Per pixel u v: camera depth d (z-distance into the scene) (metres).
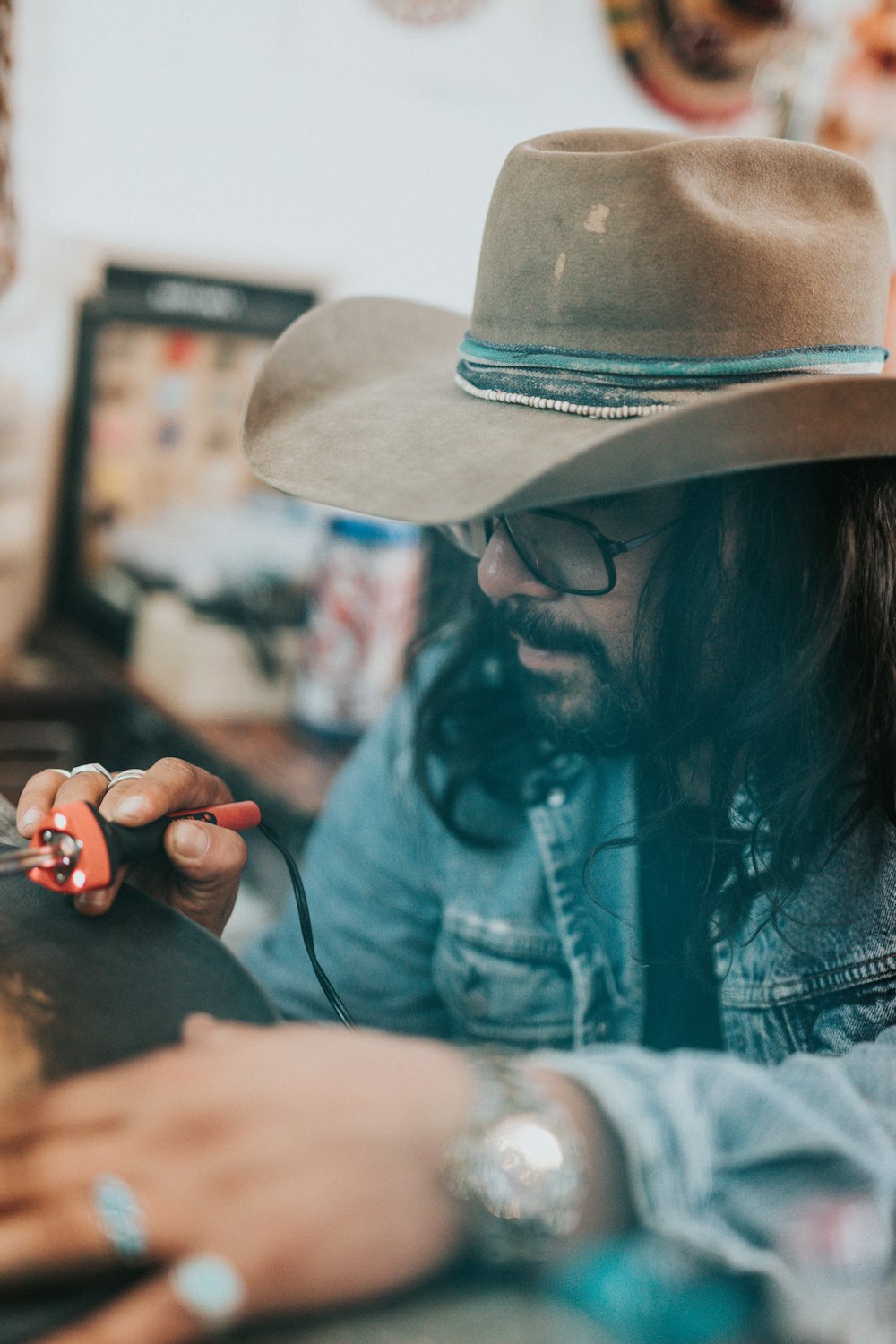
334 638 1.60
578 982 0.92
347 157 2.02
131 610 1.85
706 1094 0.54
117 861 0.59
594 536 0.74
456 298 2.17
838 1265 0.48
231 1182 0.44
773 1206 0.51
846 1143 0.53
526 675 0.85
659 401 0.67
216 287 1.97
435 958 1.00
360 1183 0.44
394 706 1.08
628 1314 0.44
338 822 1.06
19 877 0.62
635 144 0.79
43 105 1.80
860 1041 0.78
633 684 0.80
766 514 0.77
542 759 0.95
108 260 1.91
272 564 1.81
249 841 1.65
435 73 2.00
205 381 2.00
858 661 0.81
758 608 0.78
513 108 2.07
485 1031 0.96
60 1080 0.48
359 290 2.09
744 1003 0.83
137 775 0.71
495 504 0.59
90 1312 0.40
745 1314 0.45
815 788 0.79
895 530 0.81
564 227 0.69
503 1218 0.45
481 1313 0.43
